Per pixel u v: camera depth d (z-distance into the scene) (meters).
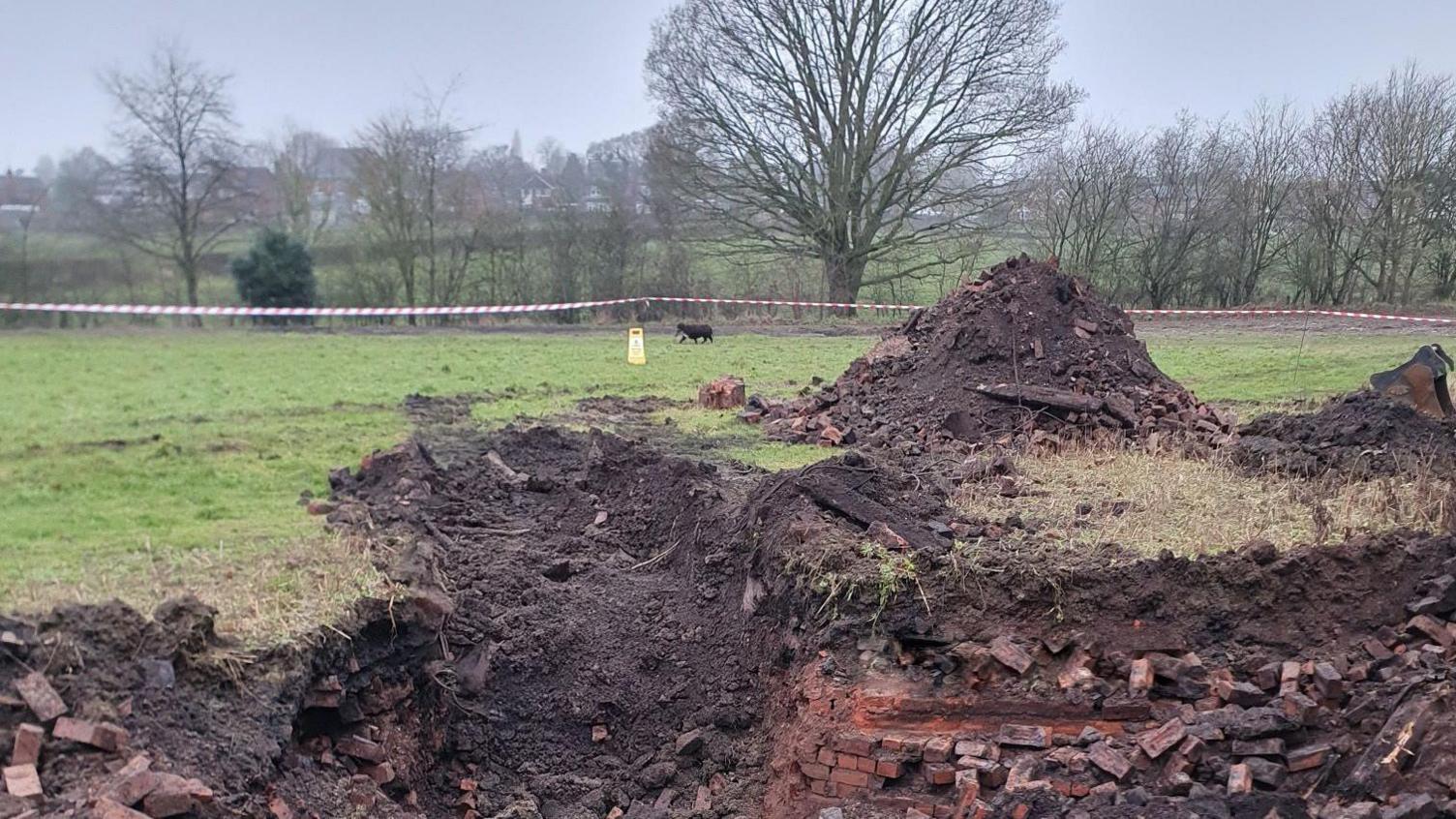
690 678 7.61
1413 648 6.19
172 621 5.73
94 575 6.88
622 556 9.19
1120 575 6.76
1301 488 9.26
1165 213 32.31
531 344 23.67
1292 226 31.33
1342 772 5.51
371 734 6.29
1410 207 29.05
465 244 29.22
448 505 9.69
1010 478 9.65
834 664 6.54
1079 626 6.60
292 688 5.85
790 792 6.21
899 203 31.91
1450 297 29.89
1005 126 29.75
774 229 32.09
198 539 8.02
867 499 8.17
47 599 6.09
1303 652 6.32
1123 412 12.04
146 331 19.11
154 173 19.00
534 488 10.68
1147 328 27.02
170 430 12.30
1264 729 5.67
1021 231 33.41
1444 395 11.62
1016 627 6.63
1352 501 8.48
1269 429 11.39
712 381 16.06
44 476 9.80
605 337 25.81
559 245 31.30
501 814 6.46
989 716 6.26
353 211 27.22
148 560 7.34
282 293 22.52
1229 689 6.04
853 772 6.06
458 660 7.39
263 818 5.09
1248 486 9.51
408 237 27.73
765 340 26.16
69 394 14.03
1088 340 13.55
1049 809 5.45
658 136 30.69
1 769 4.69
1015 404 12.42
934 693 6.31
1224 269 32.12
